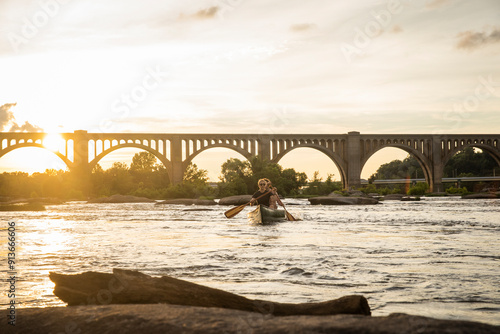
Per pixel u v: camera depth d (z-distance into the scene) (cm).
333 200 3428
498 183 13875
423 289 412
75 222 1566
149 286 305
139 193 7150
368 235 964
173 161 9281
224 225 1359
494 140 10756
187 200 4081
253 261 590
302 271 506
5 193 7244
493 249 704
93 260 607
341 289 413
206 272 507
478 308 345
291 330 198
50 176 7569
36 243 848
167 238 935
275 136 9738
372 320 205
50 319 237
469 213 1945
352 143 10125
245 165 7488
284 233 1037
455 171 15850
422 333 189
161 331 211
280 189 7600
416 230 1088
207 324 213
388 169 18225
